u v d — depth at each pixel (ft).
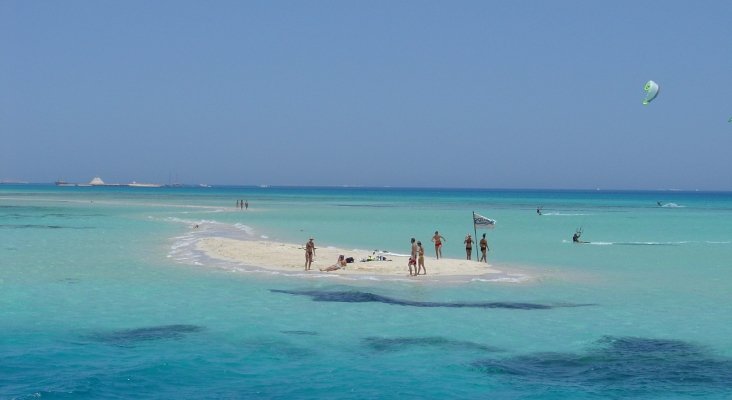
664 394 49.42
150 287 89.71
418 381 51.42
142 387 48.60
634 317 74.79
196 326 67.56
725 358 58.85
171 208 358.64
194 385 49.44
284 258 119.44
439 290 90.02
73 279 95.76
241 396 47.32
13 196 581.12
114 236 170.60
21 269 105.19
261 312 74.38
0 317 70.38
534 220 289.12
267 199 600.80
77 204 398.62
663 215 349.20
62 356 56.08
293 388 49.29
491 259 130.82
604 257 136.26
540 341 63.72
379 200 626.64
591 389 50.21
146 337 63.05
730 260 131.85
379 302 80.89
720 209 449.48
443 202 578.25
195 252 129.90
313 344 61.41
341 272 103.91
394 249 149.18
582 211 400.06
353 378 51.80
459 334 65.72
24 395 45.37
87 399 45.52
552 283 98.37
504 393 49.14
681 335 66.74
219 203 458.09
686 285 98.07
